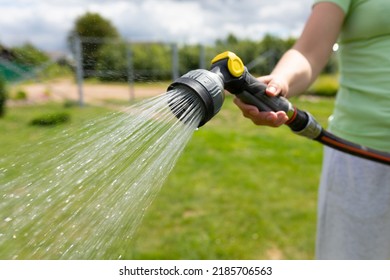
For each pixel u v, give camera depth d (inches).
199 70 41.7
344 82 63.6
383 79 57.6
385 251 63.3
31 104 323.6
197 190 160.2
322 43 57.2
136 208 36.3
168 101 39.2
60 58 303.3
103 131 41.1
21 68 354.6
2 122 188.2
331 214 66.2
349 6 58.6
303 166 195.8
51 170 38.5
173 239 120.6
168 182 168.1
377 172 61.1
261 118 46.9
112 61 233.6
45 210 35.7
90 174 37.4
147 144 38.4
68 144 41.9
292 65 54.1
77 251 34.4
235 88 44.8
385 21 56.1
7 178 37.9
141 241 118.4
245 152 221.8
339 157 64.6
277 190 162.4
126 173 37.4
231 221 134.0
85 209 35.9
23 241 34.5
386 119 57.7
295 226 131.0
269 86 48.1
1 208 35.4
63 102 330.3
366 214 61.9
